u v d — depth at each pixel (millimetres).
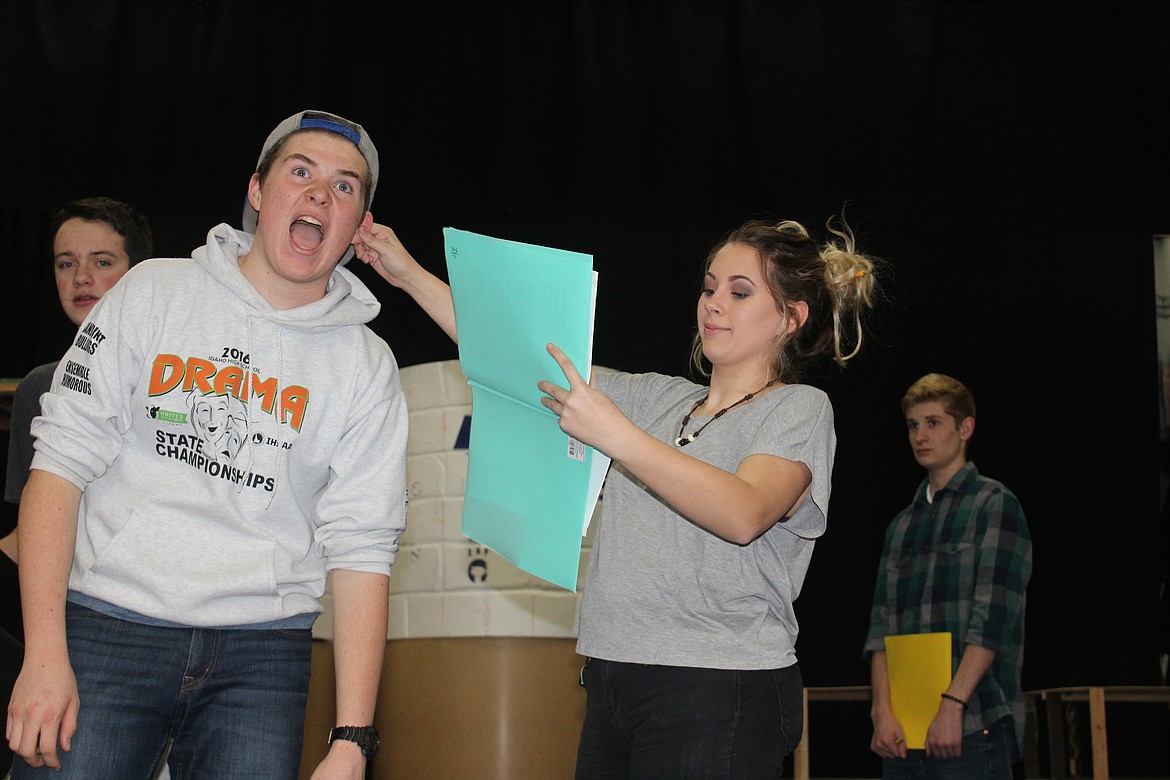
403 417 1706
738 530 1467
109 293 1565
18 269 3959
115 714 1425
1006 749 2760
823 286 1856
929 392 3111
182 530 1495
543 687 2836
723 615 1599
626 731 1607
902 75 4055
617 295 4113
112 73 3881
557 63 4059
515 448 1623
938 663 2803
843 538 4098
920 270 4258
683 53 4062
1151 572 4113
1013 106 4109
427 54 4047
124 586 1456
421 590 2920
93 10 3891
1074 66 4129
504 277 1497
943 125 4090
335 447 1632
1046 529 4137
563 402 1442
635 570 1639
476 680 2832
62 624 1410
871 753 4035
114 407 1494
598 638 1636
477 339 1614
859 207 4016
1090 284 4273
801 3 4066
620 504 1727
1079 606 4086
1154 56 4090
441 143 4000
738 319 1771
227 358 1558
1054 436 4191
